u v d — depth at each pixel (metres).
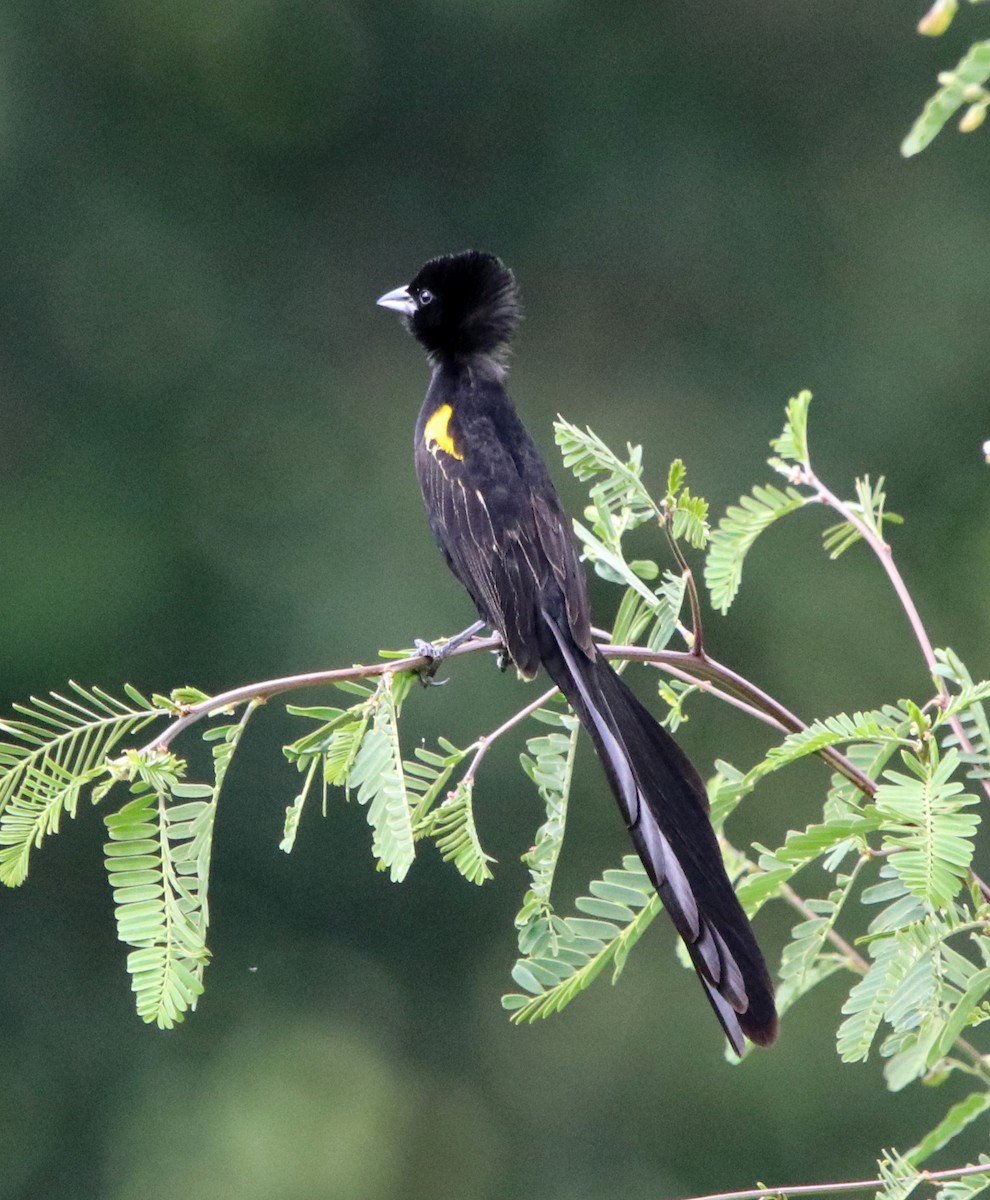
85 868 16.38
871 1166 13.84
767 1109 14.24
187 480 17.72
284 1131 15.18
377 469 17.77
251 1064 15.52
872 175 19.27
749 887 4.75
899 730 4.64
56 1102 15.72
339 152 19.34
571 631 5.52
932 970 4.52
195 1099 15.52
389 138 19.48
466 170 19.48
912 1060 4.84
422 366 18.69
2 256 18.08
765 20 19.56
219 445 17.92
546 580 6.21
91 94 18.81
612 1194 14.50
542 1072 15.23
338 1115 15.22
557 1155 14.88
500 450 6.80
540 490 6.61
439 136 19.50
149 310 18.23
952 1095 13.89
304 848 16.06
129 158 18.84
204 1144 15.19
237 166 19.14
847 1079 14.02
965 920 4.69
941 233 18.89
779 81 19.53
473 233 19.39
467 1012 15.84
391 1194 15.09
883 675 16.44
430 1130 15.26
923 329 18.62
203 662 16.80
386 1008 15.83
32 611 16.69
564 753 5.20
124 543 17.20
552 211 19.38
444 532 6.70
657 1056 14.87
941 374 18.52
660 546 16.03
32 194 18.30
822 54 19.50
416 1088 15.52
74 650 16.67
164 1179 15.17
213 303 18.53
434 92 19.44
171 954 4.28
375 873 16.06
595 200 19.33
